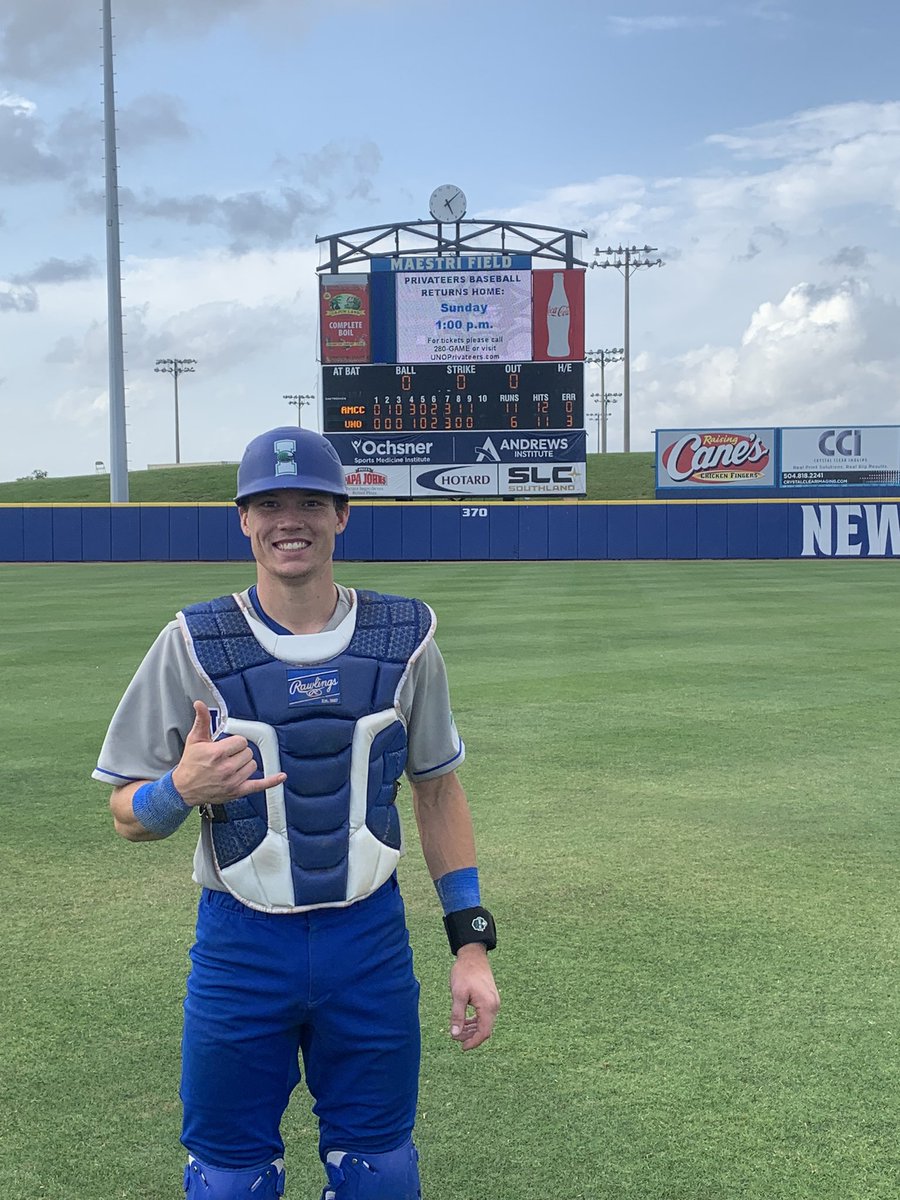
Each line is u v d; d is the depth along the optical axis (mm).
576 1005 3654
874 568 26656
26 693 9516
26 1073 3250
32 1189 2711
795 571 25578
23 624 14820
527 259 30250
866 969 3941
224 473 61625
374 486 31094
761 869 5008
